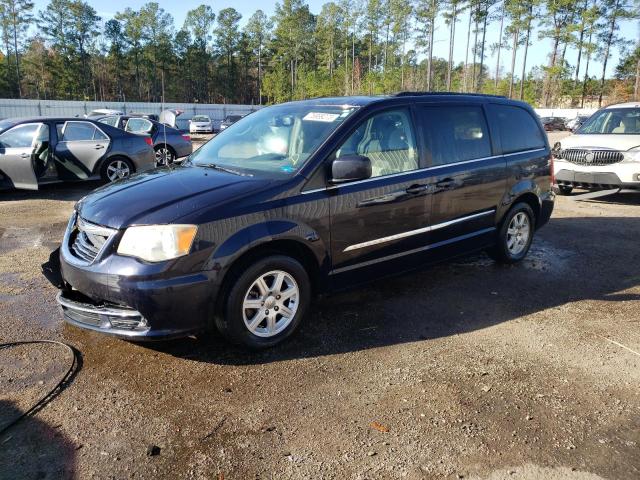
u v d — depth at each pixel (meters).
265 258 3.42
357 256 3.98
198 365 3.42
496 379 3.31
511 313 4.38
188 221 3.13
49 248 6.15
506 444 2.68
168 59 88.88
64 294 3.51
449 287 4.98
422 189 4.31
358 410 2.96
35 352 3.57
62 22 81.31
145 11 86.50
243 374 3.32
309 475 2.44
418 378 3.30
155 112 49.06
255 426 2.81
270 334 3.59
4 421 2.81
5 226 7.28
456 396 3.11
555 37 60.19
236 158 4.18
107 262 3.14
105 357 3.51
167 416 2.88
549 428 2.81
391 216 4.12
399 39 67.06
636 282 5.21
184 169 4.08
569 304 4.60
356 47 79.25
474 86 66.38
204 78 94.81
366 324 4.10
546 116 54.59
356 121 3.97
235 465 2.51
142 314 3.10
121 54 87.75
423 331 3.99
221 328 3.39
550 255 6.12
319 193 3.67
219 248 3.20
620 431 2.80
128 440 2.68
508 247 5.52
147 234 3.10
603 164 9.12
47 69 80.44
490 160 5.02
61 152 9.73
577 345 3.81
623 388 3.23
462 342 3.82
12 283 4.92
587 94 72.25
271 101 77.44
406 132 4.32
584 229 7.47
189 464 2.51
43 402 2.98
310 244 3.63
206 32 94.88
